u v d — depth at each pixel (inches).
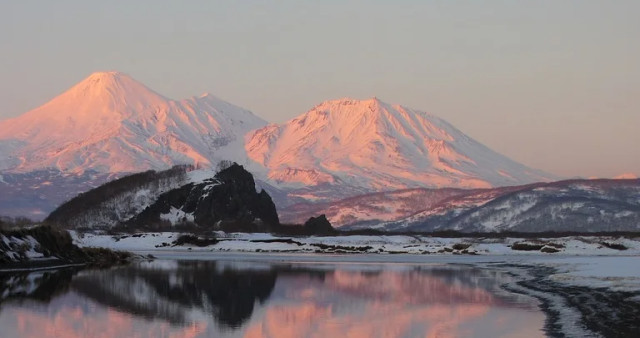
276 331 3604.8
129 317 3944.4
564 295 4798.2
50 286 5364.2
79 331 3508.9
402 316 4055.1
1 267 6614.2
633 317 3678.6
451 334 3469.5
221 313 4178.2
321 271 7568.9
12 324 3654.0
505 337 3336.6
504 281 6220.5
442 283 6067.9
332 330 3634.4
